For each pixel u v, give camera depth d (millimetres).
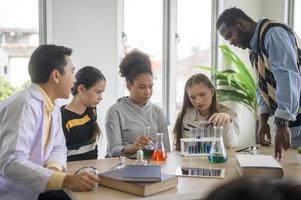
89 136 2141
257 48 1988
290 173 1488
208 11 3613
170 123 3428
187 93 2209
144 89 2189
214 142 1748
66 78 1509
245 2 3637
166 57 3438
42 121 1440
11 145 1313
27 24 2832
